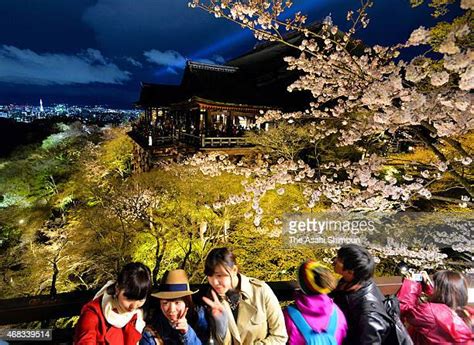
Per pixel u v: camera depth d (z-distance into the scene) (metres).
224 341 2.17
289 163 9.89
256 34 6.93
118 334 2.07
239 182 13.58
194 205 12.84
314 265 2.27
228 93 20.97
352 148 14.59
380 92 5.07
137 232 13.50
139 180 15.30
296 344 2.19
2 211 23.45
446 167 6.22
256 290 2.36
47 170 30.00
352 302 2.31
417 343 2.46
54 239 18.25
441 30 4.77
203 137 17.50
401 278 3.25
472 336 2.29
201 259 11.61
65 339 2.51
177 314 2.08
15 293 14.30
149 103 24.94
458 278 2.43
